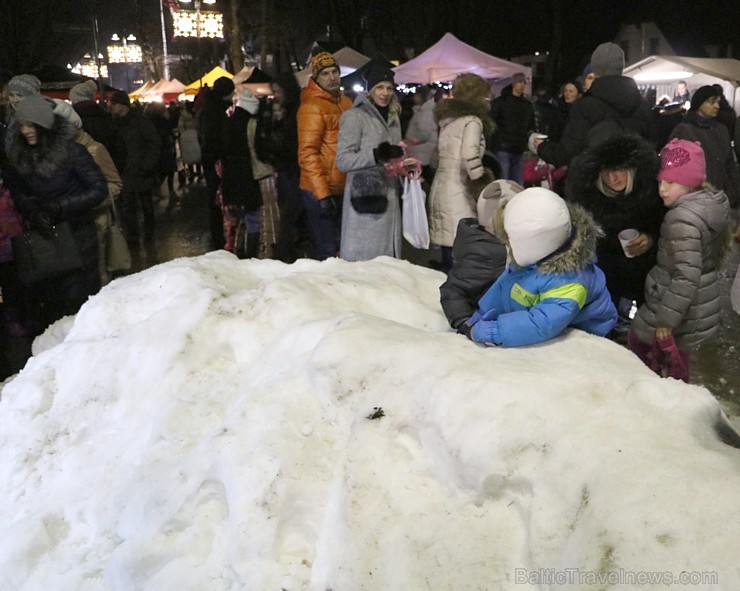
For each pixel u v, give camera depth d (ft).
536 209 7.50
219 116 27.40
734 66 61.57
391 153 16.75
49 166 15.78
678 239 11.41
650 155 12.16
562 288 7.75
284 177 23.44
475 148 18.99
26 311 17.12
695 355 16.84
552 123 32.17
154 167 30.45
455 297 9.37
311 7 119.03
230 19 86.28
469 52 57.21
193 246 31.42
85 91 25.12
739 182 21.52
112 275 26.40
